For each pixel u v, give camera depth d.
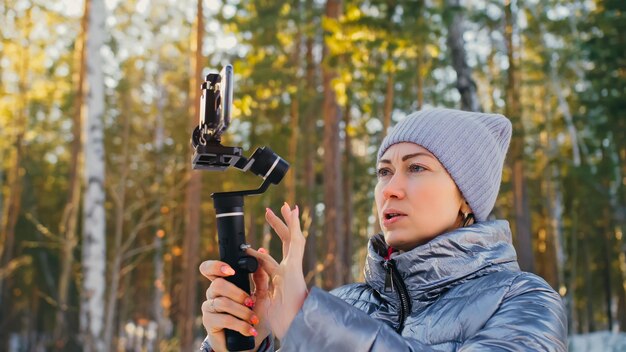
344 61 14.47
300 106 22.58
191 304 16.88
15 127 26.86
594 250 31.73
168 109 29.81
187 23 27.88
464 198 1.55
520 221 20.08
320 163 28.38
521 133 20.34
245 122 23.67
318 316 1.22
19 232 27.53
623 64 19.86
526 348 1.22
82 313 13.97
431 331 1.41
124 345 33.50
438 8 14.47
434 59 21.09
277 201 22.48
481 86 29.17
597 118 24.30
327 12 15.07
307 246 21.17
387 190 1.52
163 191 24.48
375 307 1.63
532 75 27.52
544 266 32.66
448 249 1.45
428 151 1.52
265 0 21.11
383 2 13.91
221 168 1.39
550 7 25.62
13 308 29.16
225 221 1.37
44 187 31.92
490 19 24.34
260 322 1.38
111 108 29.23
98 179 14.37
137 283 31.98
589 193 26.58
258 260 1.37
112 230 28.12
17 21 23.67
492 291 1.38
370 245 1.66
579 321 34.84
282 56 22.62
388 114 17.67
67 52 25.44
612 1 19.30
